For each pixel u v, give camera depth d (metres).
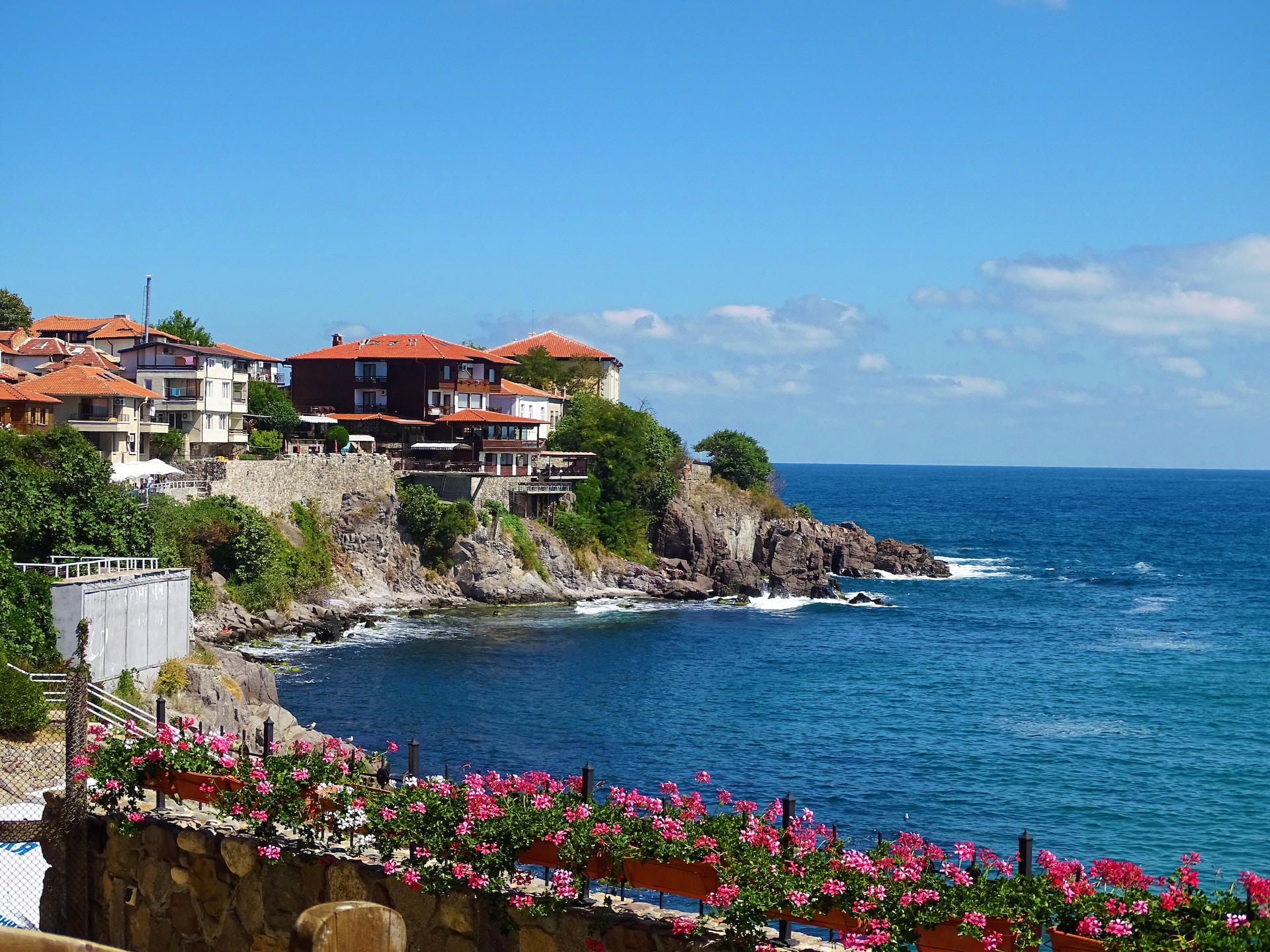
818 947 14.20
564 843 15.28
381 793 17.44
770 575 131.62
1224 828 46.78
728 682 75.38
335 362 130.75
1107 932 12.75
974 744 59.84
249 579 84.44
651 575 118.88
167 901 18.19
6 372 104.06
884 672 80.38
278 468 94.88
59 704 35.78
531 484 116.69
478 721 62.44
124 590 46.16
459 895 15.85
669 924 14.47
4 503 59.12
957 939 13.44
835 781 52.56
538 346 167.12
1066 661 86.56
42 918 18.77
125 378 107.38
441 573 105.38
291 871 17.14
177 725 22.05
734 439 149.50
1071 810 48.88
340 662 76.44
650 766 54.72
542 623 96.69
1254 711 68.81
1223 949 12.12
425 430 126.38
